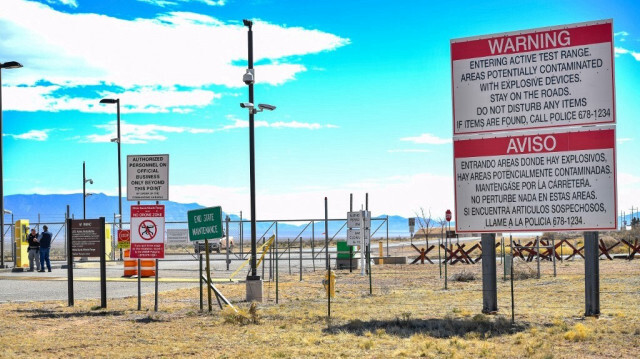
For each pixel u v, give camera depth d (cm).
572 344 1158
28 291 2266
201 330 1370
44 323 1470
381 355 1080
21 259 3503
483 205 1489
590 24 1425
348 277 2828
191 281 2677
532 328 1302
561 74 1441
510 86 1475
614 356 1059
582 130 1423
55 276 2967
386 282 2555
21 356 1086
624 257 3825
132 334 1320
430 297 1947
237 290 2261
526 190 1459
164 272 3328
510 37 1477
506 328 1323
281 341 1229
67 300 1931
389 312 1616
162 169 1645
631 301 1727
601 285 2164
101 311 1667
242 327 1407
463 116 1508
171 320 1516
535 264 3397
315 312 1630
